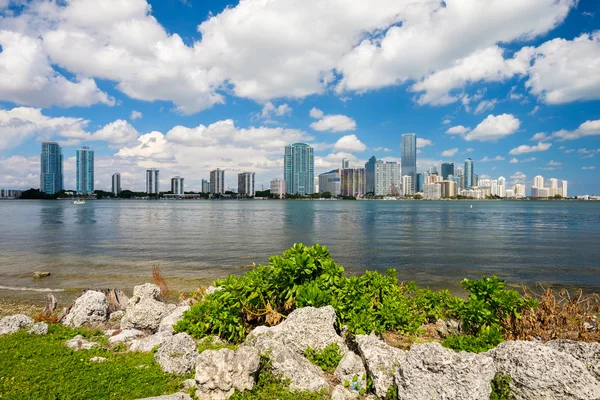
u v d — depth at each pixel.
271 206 194.12
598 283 23.67
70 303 18.89
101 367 7.57
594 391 5.70
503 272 27.17
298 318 8.21
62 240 45.38
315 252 10.64
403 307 9.47
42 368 7.48
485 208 162.88
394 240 45.88
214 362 6.43
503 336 8.98
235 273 26.38
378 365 6.66
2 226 65.56
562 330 9.17
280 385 6.59
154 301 11.94
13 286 22.36
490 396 6.02
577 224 71.81
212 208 163.12
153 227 64.88
